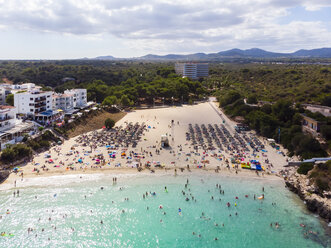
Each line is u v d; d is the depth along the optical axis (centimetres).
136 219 5822
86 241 5100
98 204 6303
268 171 8175
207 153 9400
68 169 7819
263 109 13625
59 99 13150
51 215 5819
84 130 11512
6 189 6712
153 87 18525
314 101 14925
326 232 5594
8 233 5203
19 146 8056
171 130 12156
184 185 7312
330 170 6931
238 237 5372
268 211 6259
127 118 14238
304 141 8844
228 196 6825
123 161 8531
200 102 19988
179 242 5178
